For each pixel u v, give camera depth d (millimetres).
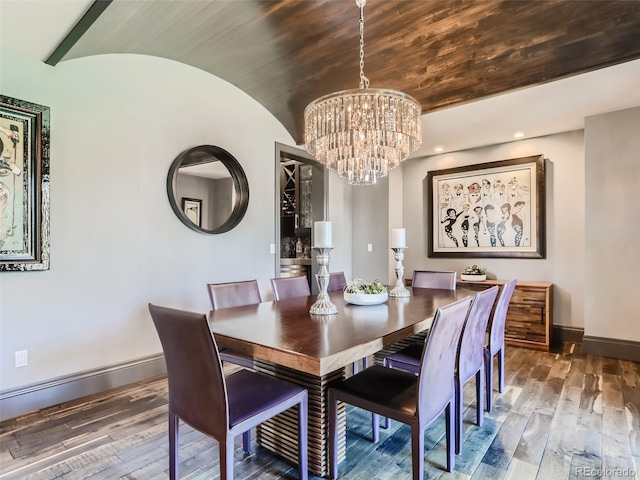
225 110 3637
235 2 2316
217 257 3568
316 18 2484
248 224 3871
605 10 2156
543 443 2021
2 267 2260
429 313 2082
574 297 4094
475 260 4758
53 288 2504
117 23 2379
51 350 2496
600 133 3607
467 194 4805
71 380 2588
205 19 2502
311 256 5316
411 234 5344
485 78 2951
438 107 3404
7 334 2311
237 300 2584
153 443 2033
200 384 1407
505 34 2455
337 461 1785
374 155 2967
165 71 3146
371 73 3129
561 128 4000
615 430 2150
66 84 2570
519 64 2723
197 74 3385
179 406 1540
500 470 1782
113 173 2814
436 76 3021
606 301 3594
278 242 4215
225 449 1352
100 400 2586
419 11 2338
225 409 1346
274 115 4184
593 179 3646
